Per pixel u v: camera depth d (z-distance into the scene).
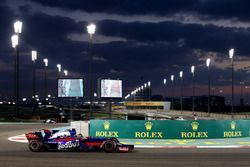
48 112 108.12
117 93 61.38
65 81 59.38
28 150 26.80
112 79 61.22
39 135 26.03
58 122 77.31
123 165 18.86
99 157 22.44
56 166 18.44
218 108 174.62
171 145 30.73
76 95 59.16
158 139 34.25
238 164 19.23
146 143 32.06
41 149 26.34
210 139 34.81
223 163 19.62
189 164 19.23
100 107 158.12
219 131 35.19
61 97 59.38
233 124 35.75
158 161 20.52
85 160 20.89
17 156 22.91
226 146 30.05
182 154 24.31
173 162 20.08
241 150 27.08
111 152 25.48
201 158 21.97
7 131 46.28
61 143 25.83
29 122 74.06
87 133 34.53
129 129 34.34
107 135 34.38
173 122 34.44
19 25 55.34
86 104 157.75
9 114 87.25
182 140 34.16
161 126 34.38
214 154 24.30
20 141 33.88
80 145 25.64
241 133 36.12
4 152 25.41
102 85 60.81
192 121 34.62
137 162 20.05
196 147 29.39
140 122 34.38
